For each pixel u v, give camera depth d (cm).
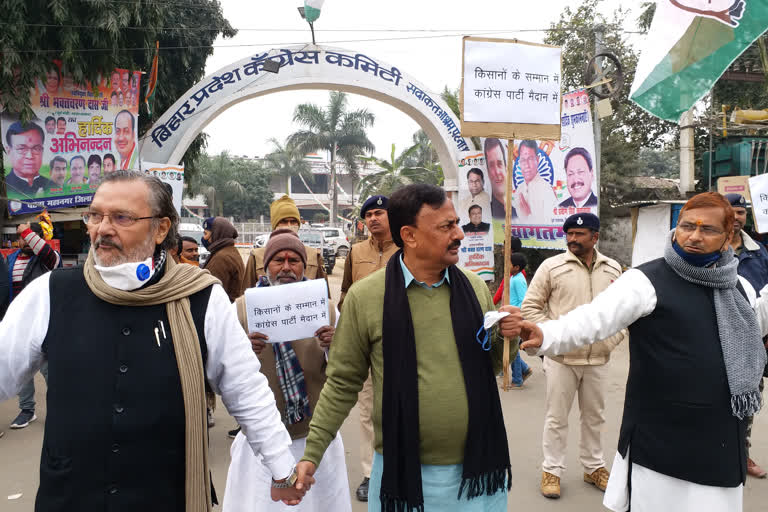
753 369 208
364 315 207
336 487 268
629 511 226
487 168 1143
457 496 196
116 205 162
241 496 262
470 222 1155
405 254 207
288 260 294
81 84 932
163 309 165
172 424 160
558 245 954
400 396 193
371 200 408
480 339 203
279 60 1113
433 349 198
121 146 987
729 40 460
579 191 901
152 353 160
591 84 901
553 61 279
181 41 1190
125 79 981
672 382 210
